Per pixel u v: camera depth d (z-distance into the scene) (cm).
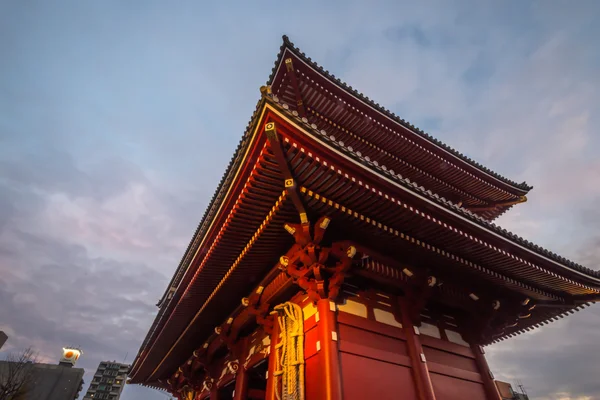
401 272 1195
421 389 1036
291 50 1605
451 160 1958
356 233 1082
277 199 1015
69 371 5859
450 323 1352
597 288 1402
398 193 982
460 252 1189
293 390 1001
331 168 885
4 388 4681
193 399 2128
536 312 1527
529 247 1227
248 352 1473
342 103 1727
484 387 1241
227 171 1562
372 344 1060
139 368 2478
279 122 821
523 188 2175
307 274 1084
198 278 1389
